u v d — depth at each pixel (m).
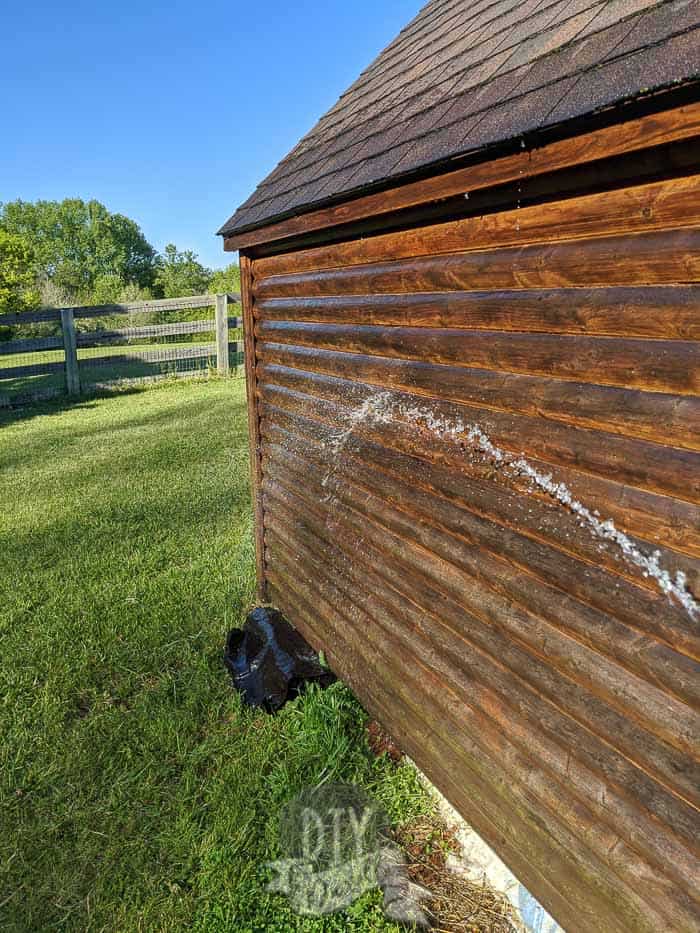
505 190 1.78
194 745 3.02
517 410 1.84
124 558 5.02
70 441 9.12
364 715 3.05
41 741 3.05
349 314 2.73
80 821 2.63
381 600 2.74
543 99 1.56
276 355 3.55
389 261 2.45
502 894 2.27
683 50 1.22
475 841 2.47
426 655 2.42
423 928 2.15
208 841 2.49
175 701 3.31
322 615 3.32
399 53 3.64
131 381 13.51
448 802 2.52
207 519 5.85
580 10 1.84
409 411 2.37
